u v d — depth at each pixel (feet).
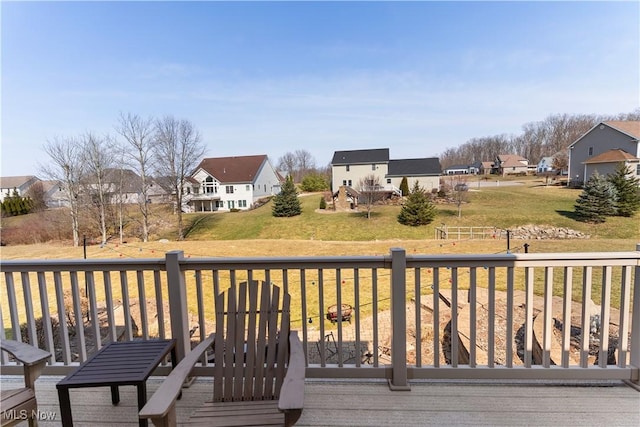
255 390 5.95
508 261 7.06
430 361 17.71
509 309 7.22
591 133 95.86
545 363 7.25
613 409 6.37
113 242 77.66
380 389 7.18
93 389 7.48
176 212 89.56
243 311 6.41
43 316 7.77
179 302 7.38
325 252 52.03
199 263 7.31
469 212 79.10
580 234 62.80
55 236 78.89
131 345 6.72
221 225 86.89
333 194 103.91
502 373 7.23
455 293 7.27
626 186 68.59
